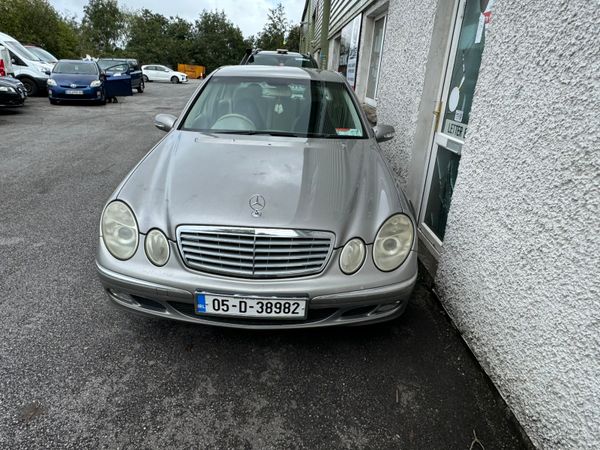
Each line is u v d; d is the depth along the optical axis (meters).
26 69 13.47
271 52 7.73
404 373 1.98
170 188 1.99
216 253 1.80
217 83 3.12
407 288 1.91
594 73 1.31
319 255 1.82
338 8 9.80
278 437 1.62
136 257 1.85
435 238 3.20
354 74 7.49
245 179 2.05
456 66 3.05
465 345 2.17
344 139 2.69
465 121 2.84
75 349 2.03
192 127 2.78
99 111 11.17
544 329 1.53
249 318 1.83
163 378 1.88
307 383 1.90
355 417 1.73
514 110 1.75
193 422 1.67
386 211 1.94
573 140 1.40
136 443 1.56
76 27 46.59
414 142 3.54
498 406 1.80
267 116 2.85
